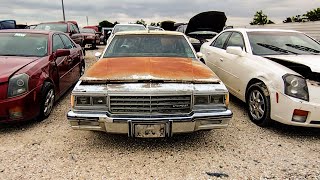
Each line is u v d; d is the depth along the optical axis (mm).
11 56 4488
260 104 4109
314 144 3576
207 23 9766
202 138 3695
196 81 3207
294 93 3547
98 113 3076
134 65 3613
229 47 4820
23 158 3098
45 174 2781
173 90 3064
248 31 5105
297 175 2832
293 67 3914
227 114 3160
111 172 2836
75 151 3287
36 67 4129
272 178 2771
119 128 3062
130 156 3182
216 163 3045
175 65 3672
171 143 3529
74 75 6160
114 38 4637
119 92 3041
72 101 3121
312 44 4887
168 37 4652
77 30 12266
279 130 4008
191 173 2838
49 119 4355
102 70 3465
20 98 3676
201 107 3160
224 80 5281
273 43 4801
